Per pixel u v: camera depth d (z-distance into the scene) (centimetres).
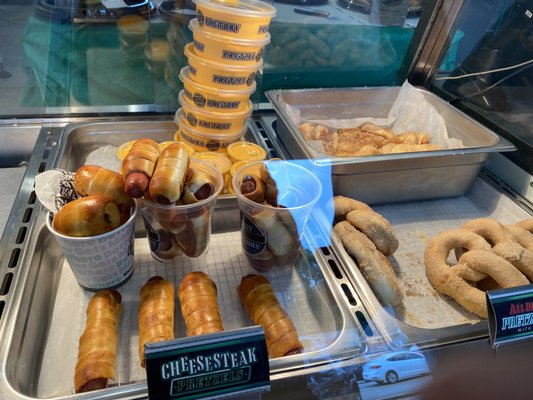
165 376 54
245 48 96
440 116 129
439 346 70
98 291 81
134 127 118
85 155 116
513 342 70
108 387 63
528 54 118
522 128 120
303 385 62
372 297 78
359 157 102
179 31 121
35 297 75
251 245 85
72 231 70
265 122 131
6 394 57
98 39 122
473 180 120
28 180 95
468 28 130
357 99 138
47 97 125
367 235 96
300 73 141
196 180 78
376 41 139
